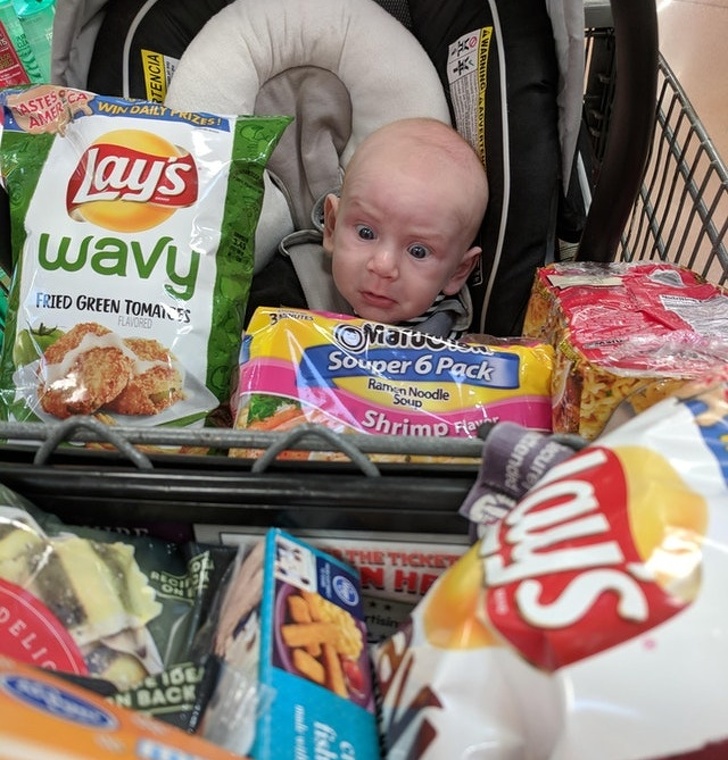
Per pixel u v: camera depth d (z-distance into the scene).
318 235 1.16
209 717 0.48
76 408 0.84
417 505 0.57
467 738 0.42
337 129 1.11
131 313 0.86
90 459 0.61
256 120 0.94
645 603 0.41
